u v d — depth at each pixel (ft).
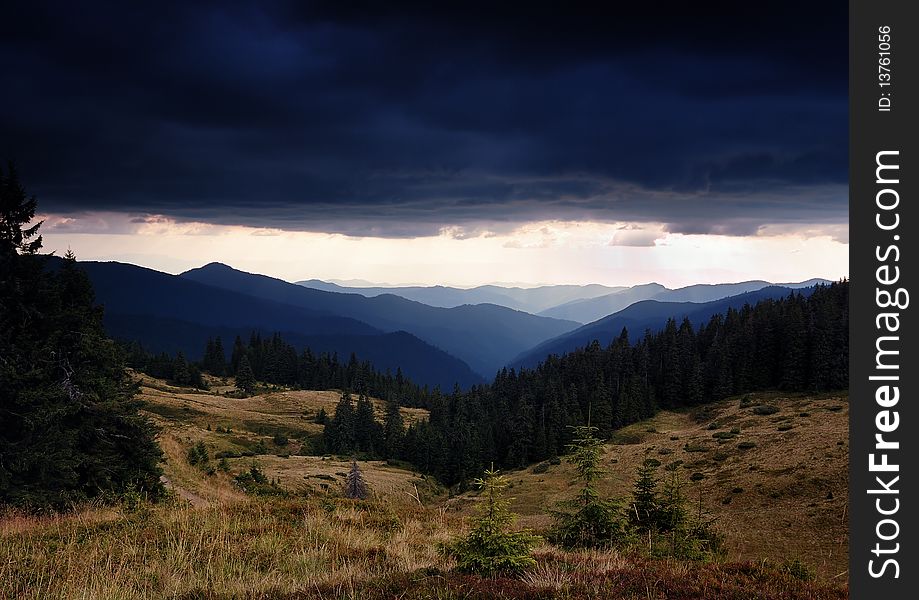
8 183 83.41
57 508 74.64
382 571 29.73
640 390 409.90
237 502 53.42
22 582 28.04
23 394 76.02
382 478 300.20
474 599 23.39
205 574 29.12
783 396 374.43
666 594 24.91
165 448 138.41
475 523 29.37
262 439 387.55
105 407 86.02
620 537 40.88
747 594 25.49
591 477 43.86
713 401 415.44
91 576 28.40
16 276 84.17
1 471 72.90
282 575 28.73
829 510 143.64
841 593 27.35
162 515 44.34
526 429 366.22
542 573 27.14
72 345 88.22
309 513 47.62
